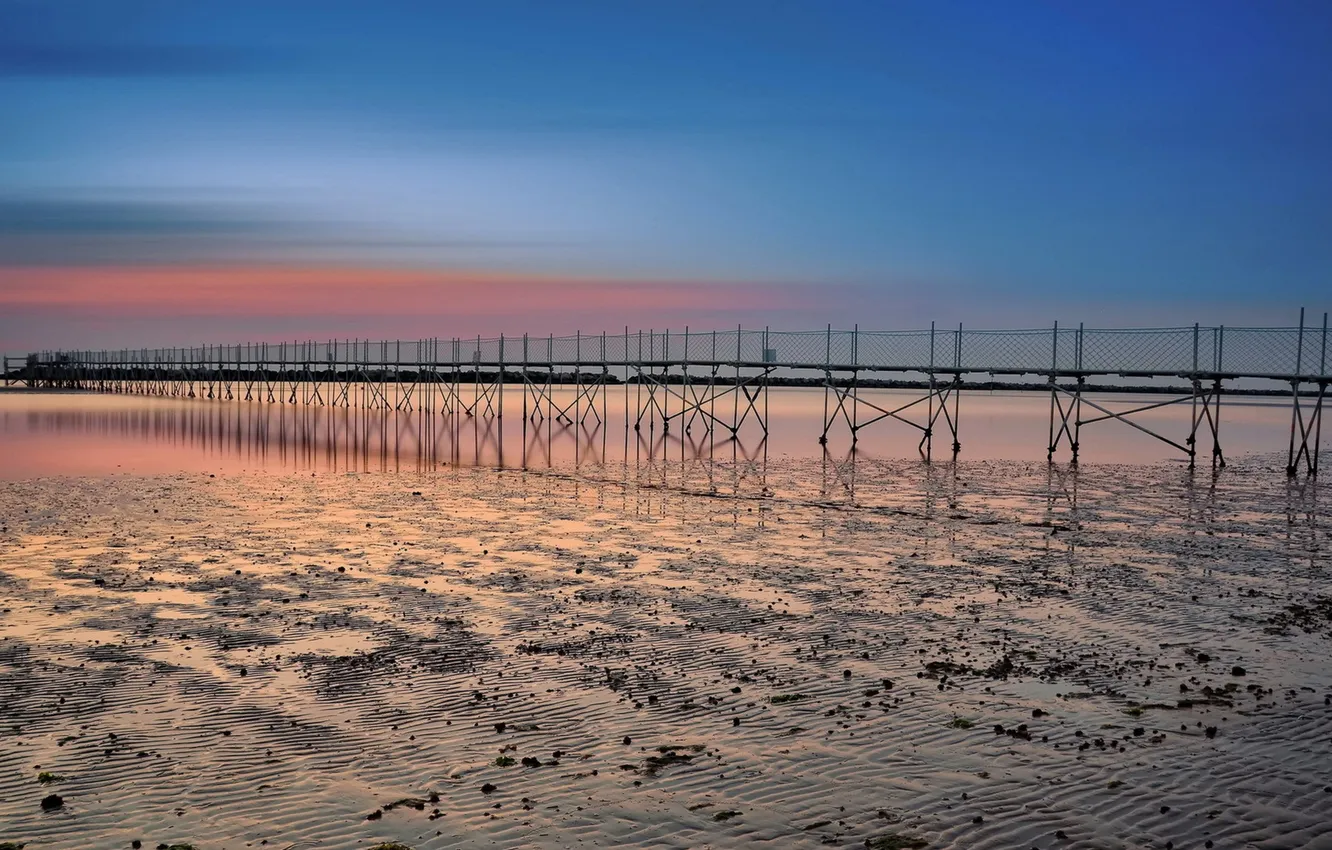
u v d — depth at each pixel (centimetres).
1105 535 2192
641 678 1152
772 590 1622
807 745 943
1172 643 1302
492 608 1491
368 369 8888
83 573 1717
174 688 1108
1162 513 2538
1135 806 806
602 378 6862
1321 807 802
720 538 2147
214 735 967
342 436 5312
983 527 2309
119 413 7238
